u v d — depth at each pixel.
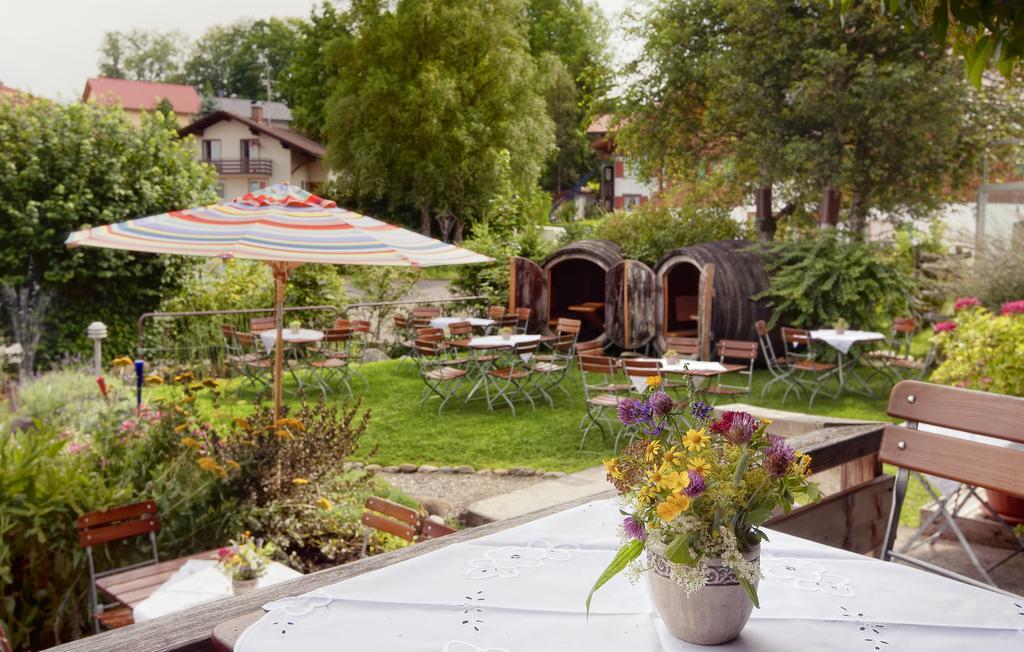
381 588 1.96
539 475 7.62
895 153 15.36
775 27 16.08
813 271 12.03
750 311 12.48
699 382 9.69
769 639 1.70
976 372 5.93
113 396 5.70
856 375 11.16
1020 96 14.98
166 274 14.21
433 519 4.13
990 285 11.38
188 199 14.95
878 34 14.99
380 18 36.03
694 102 19.08
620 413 1.76
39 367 12.66
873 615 1.82
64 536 4.31
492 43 36.06
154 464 4.93
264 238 5.28
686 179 20.05
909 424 2.82
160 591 3.90
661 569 1.66
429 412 10.15
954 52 3.14
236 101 68.62
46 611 4.29
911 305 12.77
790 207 18.73
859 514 3.85
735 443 1.65
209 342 13.02
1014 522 4.51
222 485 5.09
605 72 20.08
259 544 4.47
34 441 4.44
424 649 1.64
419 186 36.47
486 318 15.16
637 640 1.68
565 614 1.81
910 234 17.11
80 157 14.00
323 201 6.12
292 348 11.48
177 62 92.06
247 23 89.31
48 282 13.86
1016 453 2.49
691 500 1.55
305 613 1.82
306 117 47.66
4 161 13.48
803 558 2.19
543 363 11.45
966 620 1.80
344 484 5.92
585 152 51.72
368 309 16.25
